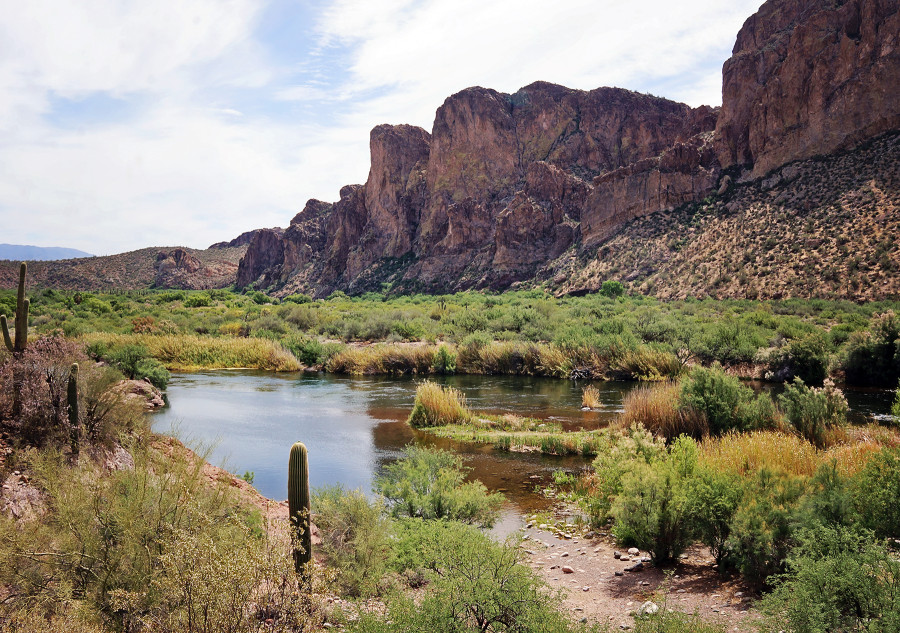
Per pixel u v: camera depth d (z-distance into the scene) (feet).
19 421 23.61
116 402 27.71
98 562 15.99
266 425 62.59
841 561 15.05
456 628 14.46
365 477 42.86
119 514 16.65
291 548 15.84
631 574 23.22
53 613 15.08
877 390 79.00
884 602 13.78
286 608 14.03
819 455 32.53
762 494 21.81
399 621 14.76
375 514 23.00
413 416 62.69
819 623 13.97
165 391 85.92
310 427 61.57
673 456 29.78
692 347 99.66
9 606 14.76
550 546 27.91
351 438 56.29
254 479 42.52
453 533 19.02
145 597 14.66
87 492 17.70
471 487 30.60
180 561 13.94
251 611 14.02
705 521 22.45
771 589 19.60
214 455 49.29
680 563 24.02
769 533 19.39
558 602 16.48
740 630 16.62
